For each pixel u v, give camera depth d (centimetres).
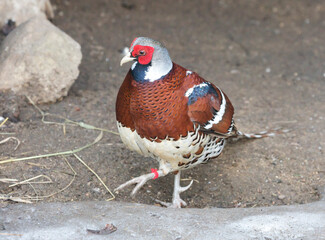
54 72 1121
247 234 687
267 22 1828
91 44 1488
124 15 1742
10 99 1077
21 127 1037
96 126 1086
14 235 657
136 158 987
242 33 1720
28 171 900
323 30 1786
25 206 740
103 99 1206
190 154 796
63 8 1702
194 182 955
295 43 1675
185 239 670
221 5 1939
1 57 1130
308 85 1390
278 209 766
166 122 739
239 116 1192
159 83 726
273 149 1038
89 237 662
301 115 1213
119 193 894
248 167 987
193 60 1491
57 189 869
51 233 666
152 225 701
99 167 948
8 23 1337
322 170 978
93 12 1719
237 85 1363
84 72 1330
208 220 723
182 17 1797
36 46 1127
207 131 797
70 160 952
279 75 1449
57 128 1056
